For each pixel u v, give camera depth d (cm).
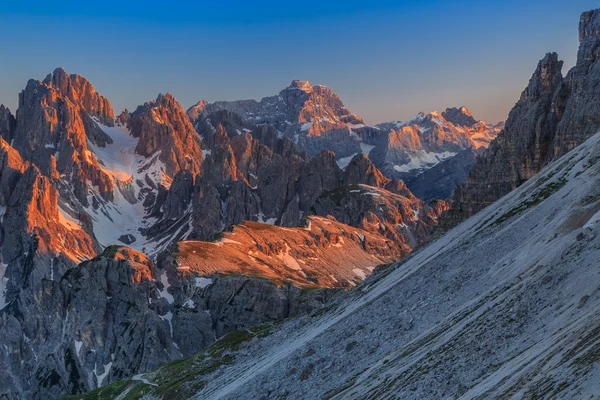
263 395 14962
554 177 17400
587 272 8850
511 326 9119
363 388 11112
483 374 8362
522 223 14725
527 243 12706
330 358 14562
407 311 14125
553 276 9481
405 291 16038
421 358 10375
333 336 16338
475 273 13450
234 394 16788
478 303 11131
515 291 10019
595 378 6325
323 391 12756
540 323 8631
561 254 9900
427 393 8969
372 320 15412
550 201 14888
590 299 8038
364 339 14362
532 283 9812
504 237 14575
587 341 7019
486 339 9262
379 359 12425
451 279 14200
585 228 9994
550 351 7444
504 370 7956
